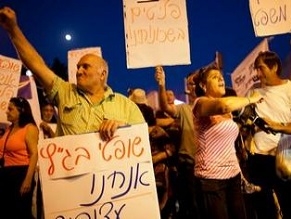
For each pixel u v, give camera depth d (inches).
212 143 108.0
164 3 132.1
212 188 107.8
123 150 80.7
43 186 77.4
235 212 110.0
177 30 131.8
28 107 151.9
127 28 131.2
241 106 99.2
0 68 163.0
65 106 89.7
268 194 131.0
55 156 78.4
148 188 80.5
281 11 137.0
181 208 142.4
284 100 126.6
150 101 166.9
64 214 77.6
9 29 82.6
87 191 78.7
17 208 146.9
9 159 147.4
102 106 91.0
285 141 123.3
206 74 112.6
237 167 111.9
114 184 79.7
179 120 143.6
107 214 78.9
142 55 130.8
